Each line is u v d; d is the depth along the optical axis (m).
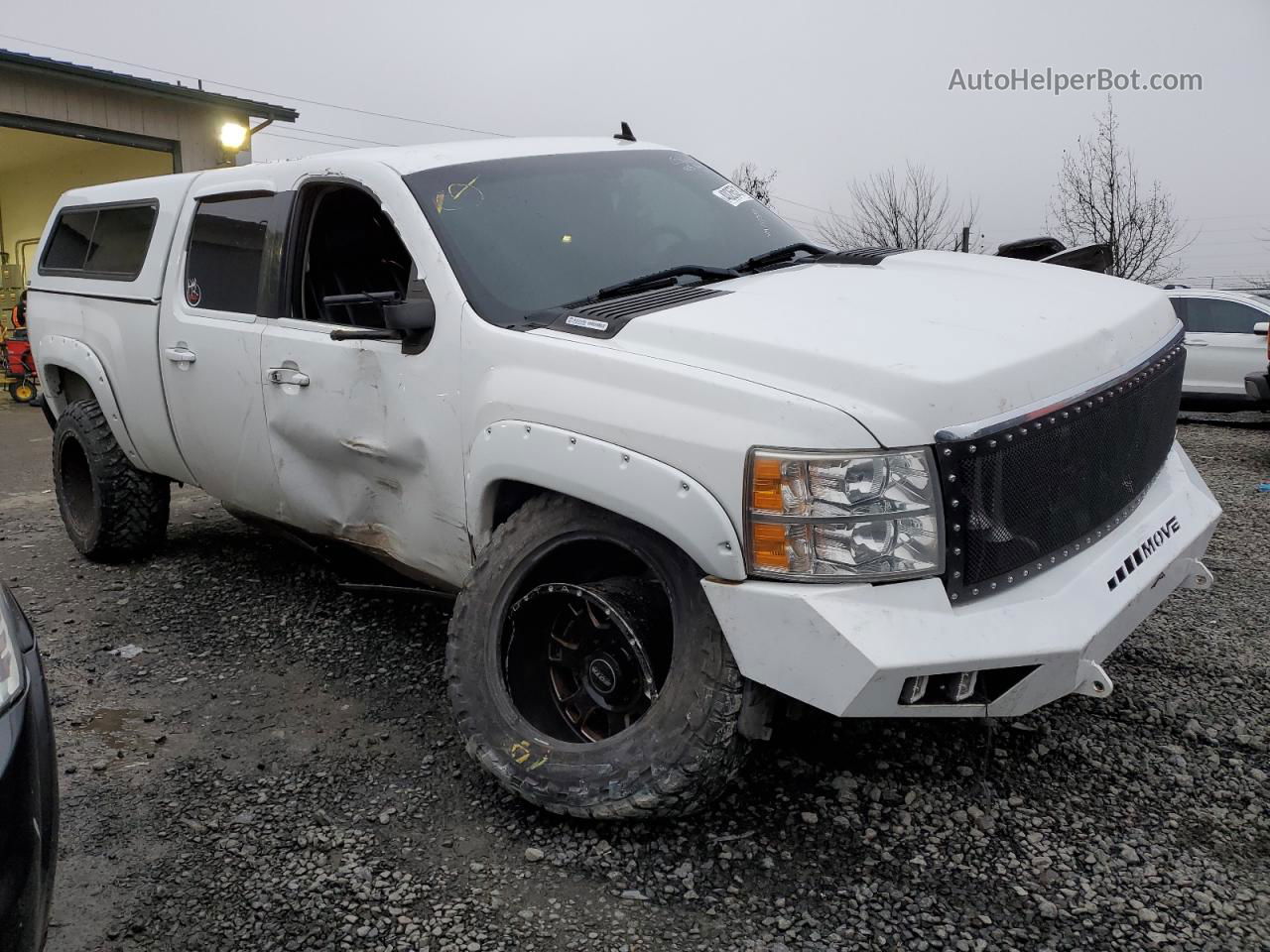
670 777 2.48
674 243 3.59
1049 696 2.41
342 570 4.30
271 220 3.86
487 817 2.81
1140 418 2.86
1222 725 3.16
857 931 2.29
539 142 3.83
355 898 2.46
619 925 2.34
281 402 3.71
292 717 3.48
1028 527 2.45
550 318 2.96
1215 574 4.73
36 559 5.50
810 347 2.42
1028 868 2.49
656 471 2.44
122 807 2.91
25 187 19.64
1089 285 3.23
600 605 2.60
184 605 4.64
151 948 2.30
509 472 2.79
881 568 2.27
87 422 5.03
